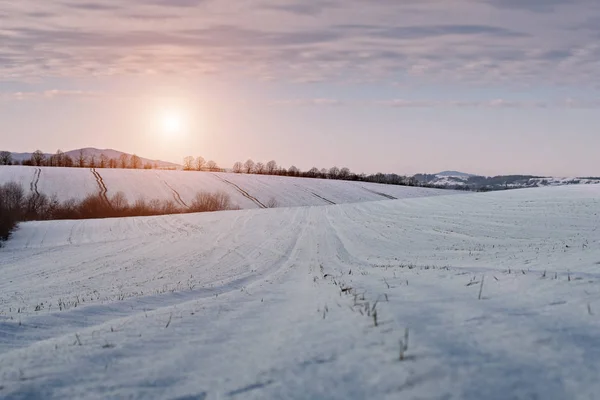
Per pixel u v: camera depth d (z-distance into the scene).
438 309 8.80
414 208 59.38
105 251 42.91
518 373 5.64
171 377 6.61
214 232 52.53
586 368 5.72
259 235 48.69
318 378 6.05
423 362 6.05
